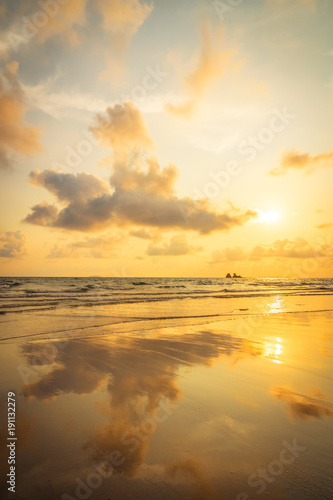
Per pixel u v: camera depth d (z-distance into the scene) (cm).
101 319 1375
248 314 1589
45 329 1119
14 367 656
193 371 633
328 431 382
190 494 268
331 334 1035
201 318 1429
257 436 368
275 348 836
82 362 697
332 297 2958
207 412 437
